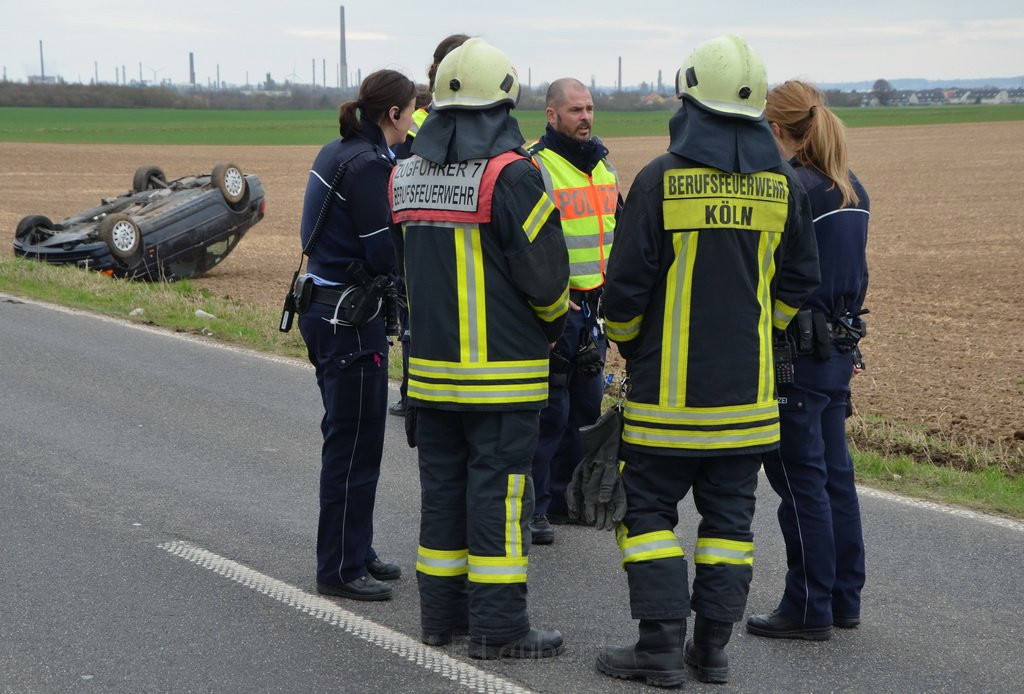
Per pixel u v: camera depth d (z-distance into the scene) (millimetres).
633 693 4645
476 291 4781
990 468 8086
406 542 6504
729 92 4523
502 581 4895
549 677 4785
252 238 28375
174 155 66000
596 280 6527
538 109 127625
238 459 8031
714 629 4715
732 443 4629
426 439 5047
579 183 6512
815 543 5117
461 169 4762
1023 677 4848
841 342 5137
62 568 5941
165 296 15273
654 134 96750
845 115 132375
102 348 11953
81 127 97750
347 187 5285
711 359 4602
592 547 6531
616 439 4871
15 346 11914
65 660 4871
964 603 5648
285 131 97688
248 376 10734
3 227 29609
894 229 30500
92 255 17828
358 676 4770
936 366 12469
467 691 4645
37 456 7988
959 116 129000
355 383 5418
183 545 6320
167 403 9617
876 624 5402
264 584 5793
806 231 4773
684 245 4570
